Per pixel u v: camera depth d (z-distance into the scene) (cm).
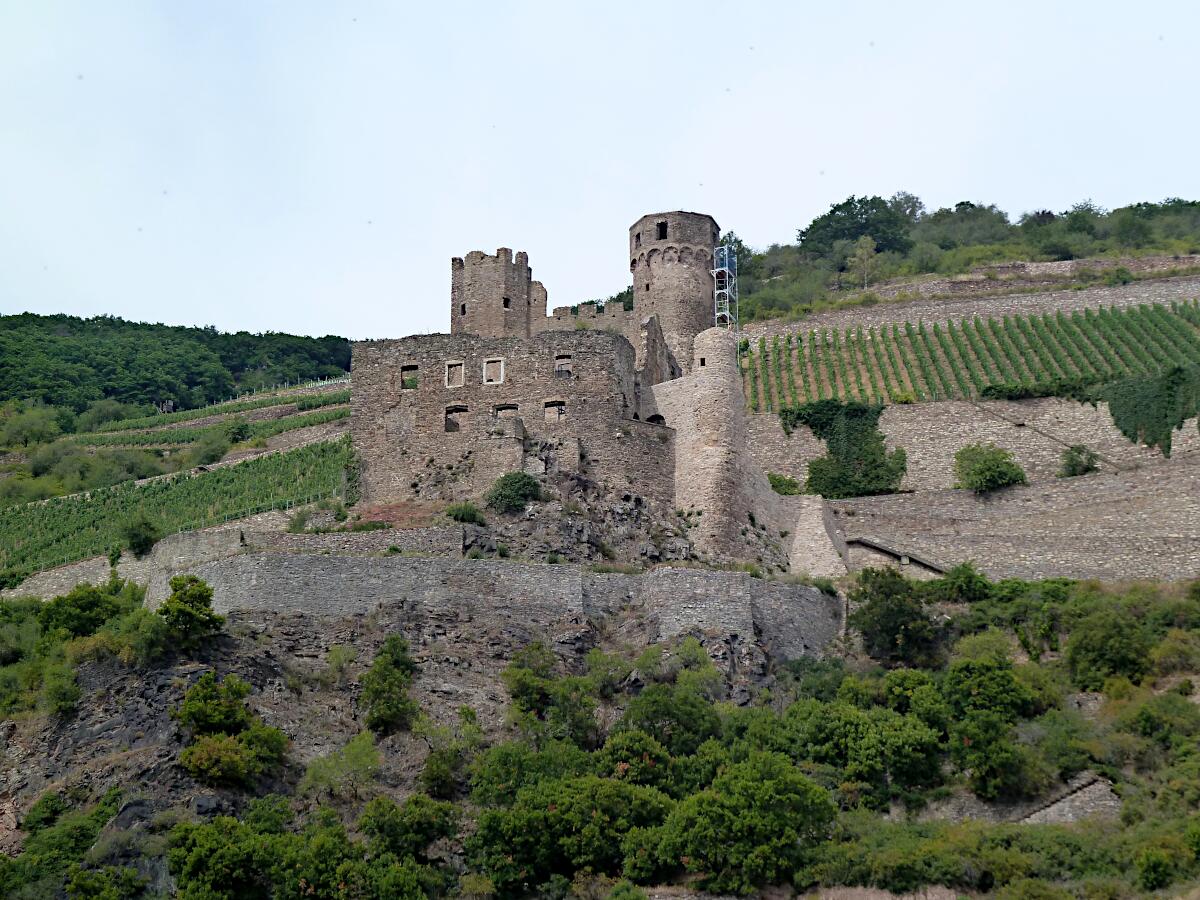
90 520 9544
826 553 7962
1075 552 7931
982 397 10156
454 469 8081
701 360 8275
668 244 10694
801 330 12619
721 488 7925
